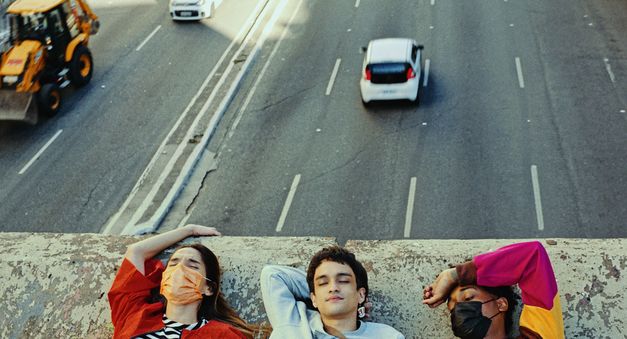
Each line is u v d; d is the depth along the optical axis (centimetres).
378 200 2003
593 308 447
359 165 2166
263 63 2858
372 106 2464
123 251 535
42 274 525
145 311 459
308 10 3256
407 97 2408
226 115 2517
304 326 427
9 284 523
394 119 2384
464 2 3161
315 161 2208
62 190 2177
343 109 2480
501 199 1956
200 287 459
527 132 2238
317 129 2380
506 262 417
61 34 2612
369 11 3177
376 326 428
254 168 2205
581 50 2680
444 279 432
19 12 2508
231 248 519
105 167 2269
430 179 2069
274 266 466
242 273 502
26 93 2411
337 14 3184
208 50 2977
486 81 2547
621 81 2456
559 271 466
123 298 473
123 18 3309
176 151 2316
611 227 1816
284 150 2280
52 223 2044
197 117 2497
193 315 460
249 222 1975
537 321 410
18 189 2200
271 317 440
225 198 2084
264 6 3328
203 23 3209
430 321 458
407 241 510
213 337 443
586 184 1978
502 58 2684
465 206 1947
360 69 2728
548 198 1939
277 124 2433
